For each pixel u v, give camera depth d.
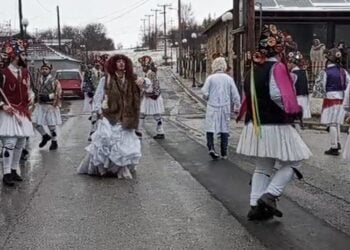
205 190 7.91
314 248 5.37
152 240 5.68
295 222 6.24
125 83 8.89
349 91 6.67
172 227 6.12
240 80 22.11
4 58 8.21
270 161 6.30
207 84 10.55
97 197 7.54
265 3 28.17
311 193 7.63
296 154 5.99
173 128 17.00
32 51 53.84
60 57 55.12
